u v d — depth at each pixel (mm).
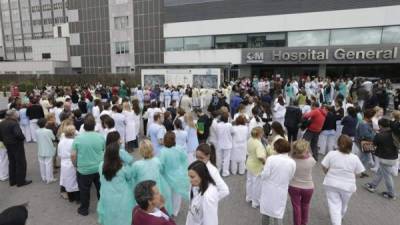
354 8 28766
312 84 19453
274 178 4312
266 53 32844
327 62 30000
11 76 42469
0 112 9453
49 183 7254
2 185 7141
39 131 7062
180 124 6895
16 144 6895
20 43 74562
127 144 10078
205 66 22156
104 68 49031
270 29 32844
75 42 50969
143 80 24234
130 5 44938
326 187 4898
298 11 31281
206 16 36312
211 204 3252
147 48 44469
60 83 39938
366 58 28234
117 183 4332
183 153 5207
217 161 7652
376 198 6266
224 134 7410
